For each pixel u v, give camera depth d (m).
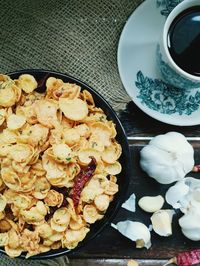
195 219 0.51
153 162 0.50
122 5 0.51
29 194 0.43
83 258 0.51
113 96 0.52
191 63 0.47
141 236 0.50
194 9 0.47
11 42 0.51
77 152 0.44
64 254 0.45
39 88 0.45
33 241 0.43
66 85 0.44
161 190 0.51
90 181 0.44
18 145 0.43
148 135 0.52
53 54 0.51
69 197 0.44
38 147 0.43
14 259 0.51
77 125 0.44
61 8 0.51
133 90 0.50
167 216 0.51
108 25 0.51
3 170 0.43
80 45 0.51
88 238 0.45
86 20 0.51
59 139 0.43
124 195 0.46
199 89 0.50
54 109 0.44
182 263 0.50
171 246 0.51
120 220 0.51
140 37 0.50
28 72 0.44
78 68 0.52
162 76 0.50
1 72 0.51
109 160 0.45
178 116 0.50
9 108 0.44
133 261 0.51
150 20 0.49
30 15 0.51
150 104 0.50
